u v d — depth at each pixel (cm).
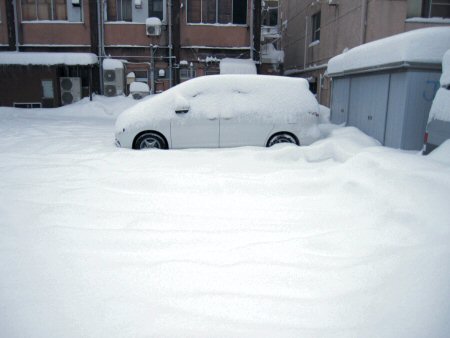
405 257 285
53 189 482
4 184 501
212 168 585
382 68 725
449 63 549
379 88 770
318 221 389
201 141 747
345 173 508
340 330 221
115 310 238
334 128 916
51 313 235
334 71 1006
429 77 662
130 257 308
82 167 591
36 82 1706
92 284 268
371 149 606
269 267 292
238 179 512
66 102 1733
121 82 1714
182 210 420
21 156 668
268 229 370
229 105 748
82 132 1014
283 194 476
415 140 683
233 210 421
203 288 264
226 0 1716
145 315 234
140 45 1741
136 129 737
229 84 760
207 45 1736
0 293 255
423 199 371
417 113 675
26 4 1714
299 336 216
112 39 1736
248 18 1722
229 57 1756
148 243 335
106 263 298
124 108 1588
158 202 444
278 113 752
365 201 421
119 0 1722
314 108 767
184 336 216
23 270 285
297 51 2030
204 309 240
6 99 1716
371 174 478
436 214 336
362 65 812
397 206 380
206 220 392
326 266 293
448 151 480
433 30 658
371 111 809
